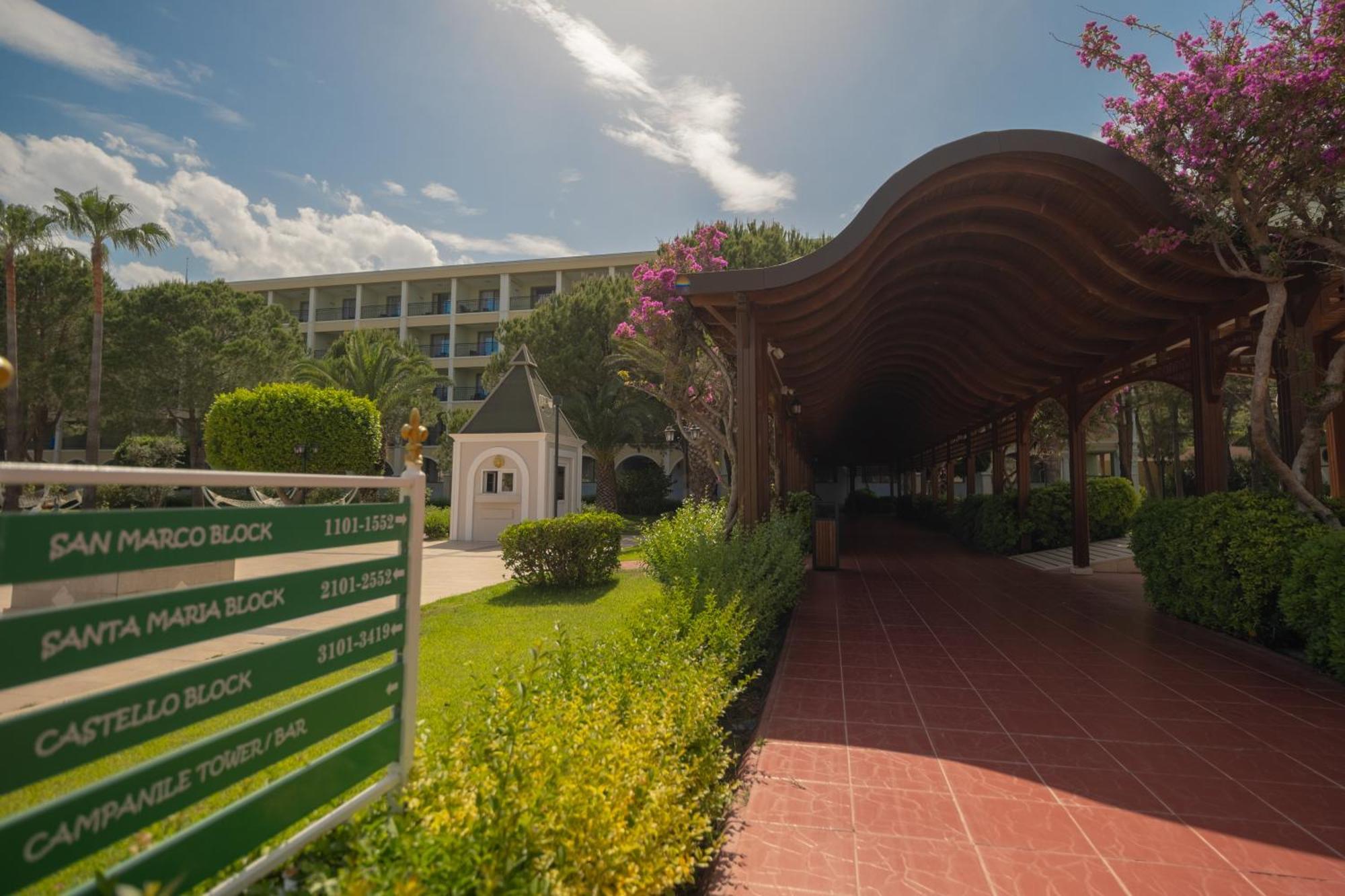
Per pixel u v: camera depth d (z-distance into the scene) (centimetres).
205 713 163
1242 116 597
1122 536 1471
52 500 1820
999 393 1477
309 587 195
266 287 4875
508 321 2942
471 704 314
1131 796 334
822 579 1123
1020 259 902
